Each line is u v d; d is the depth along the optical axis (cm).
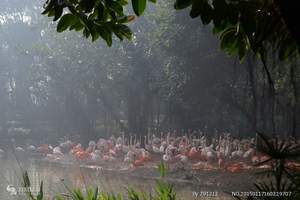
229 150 1892
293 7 239
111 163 1927
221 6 306
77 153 2025
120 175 1677
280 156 416
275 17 341
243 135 2553
